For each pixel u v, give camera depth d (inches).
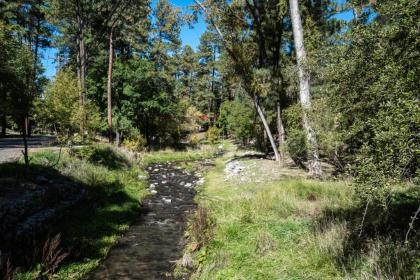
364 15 194.2
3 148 717.3
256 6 776.9
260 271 241.9
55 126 606.5
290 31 873.5
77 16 1088.2
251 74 805.9
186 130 1638.8
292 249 272.8
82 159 649.0
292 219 356.2
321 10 781.9
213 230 348.8
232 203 436.1
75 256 314.2
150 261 319.0
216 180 716.0
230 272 249.8
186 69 2474.2
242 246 297.0
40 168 493.4
